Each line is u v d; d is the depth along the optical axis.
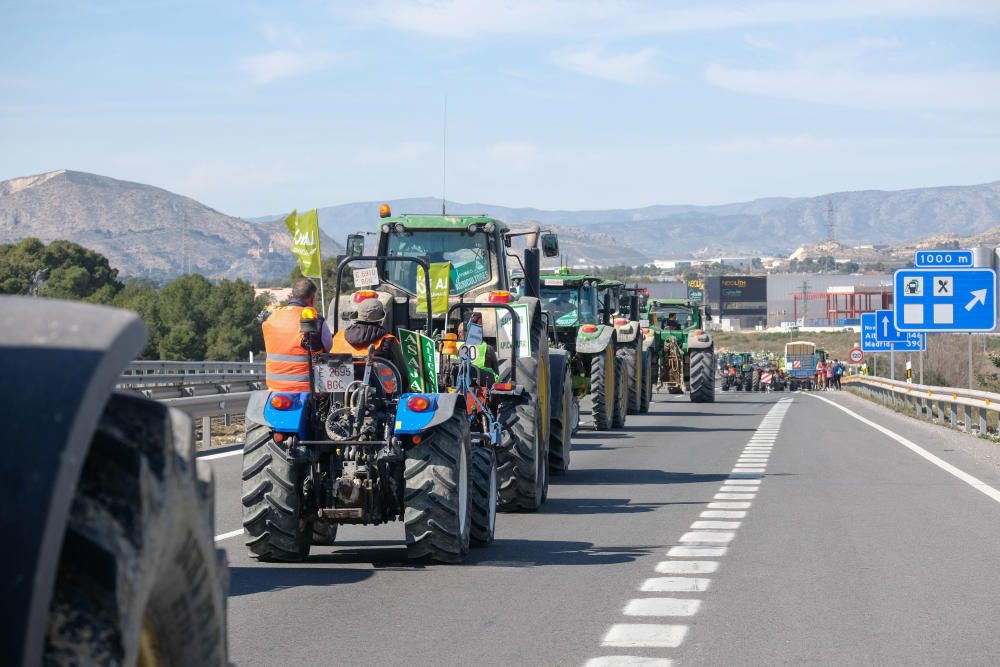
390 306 15.72
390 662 7.12
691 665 7.04
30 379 2.17
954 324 33.69
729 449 23.94
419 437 10.62
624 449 23.98
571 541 12.16
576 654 7.32
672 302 49.62
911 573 10.12
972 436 28.02
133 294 105.00
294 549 10.74
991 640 7.66
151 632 2.76
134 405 2.54
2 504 2.07
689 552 11.35
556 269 31.31
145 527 2.36
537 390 14.70
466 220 16.52
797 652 7.35
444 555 10.64
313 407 10.65
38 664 2.08
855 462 20.94
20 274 97.44
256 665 7.04
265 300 117.06
